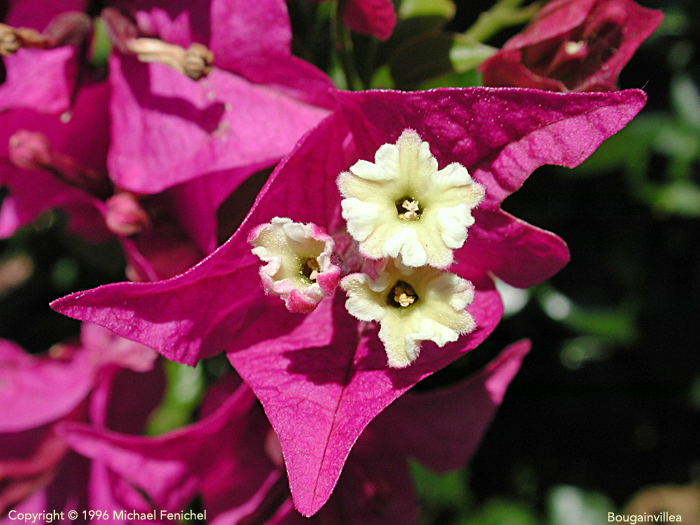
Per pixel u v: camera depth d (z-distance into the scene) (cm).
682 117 15
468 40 11
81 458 12
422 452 11
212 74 10
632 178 15
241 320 9
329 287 8
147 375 12
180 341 8
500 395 11
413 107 8
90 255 15
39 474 12
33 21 11
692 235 16
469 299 8
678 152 15
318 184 9
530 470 17
